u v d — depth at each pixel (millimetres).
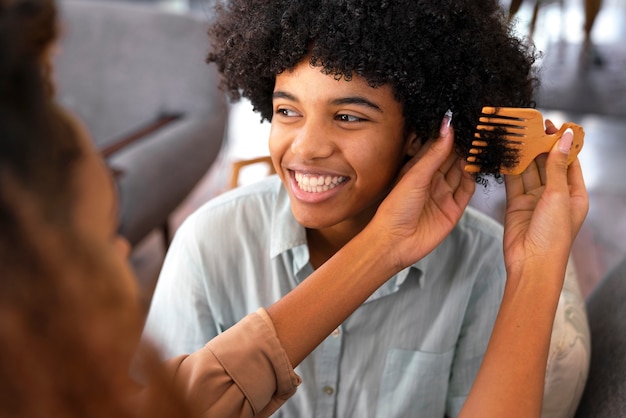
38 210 327
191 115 2010
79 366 336
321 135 713
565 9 4340
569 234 691
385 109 719
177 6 4605
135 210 1678
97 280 349
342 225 843
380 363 880
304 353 671
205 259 867
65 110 374
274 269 862
